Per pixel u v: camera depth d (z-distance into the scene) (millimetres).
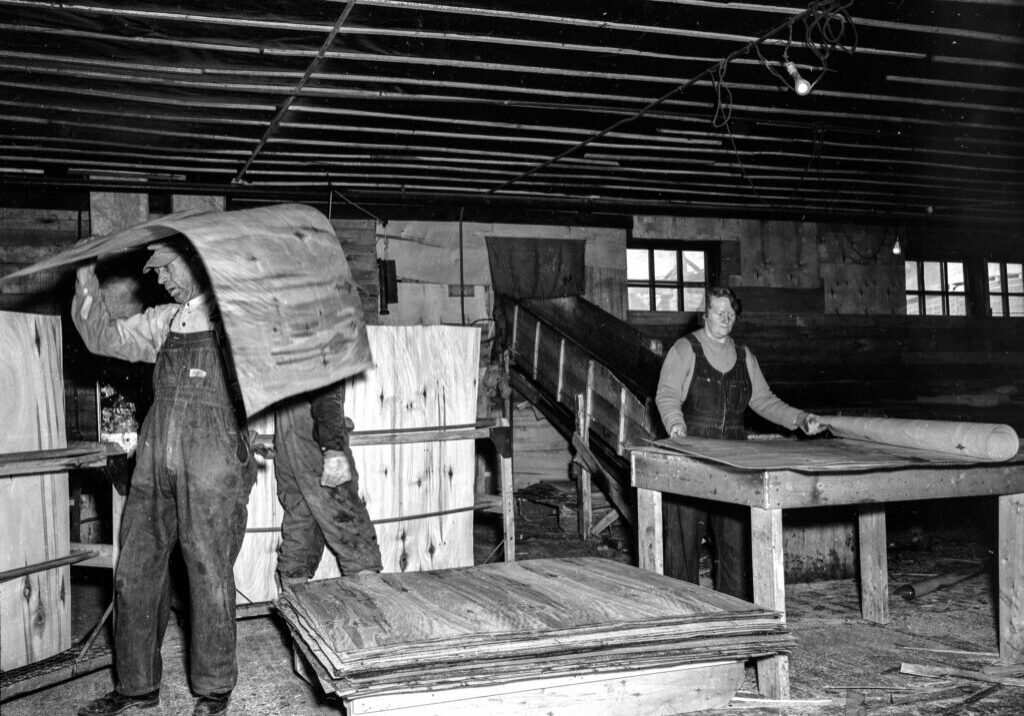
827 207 8328
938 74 4930
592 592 2686
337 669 2033
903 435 3119
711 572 4816
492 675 2113
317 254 2529
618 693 2307
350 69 4547
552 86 4891
